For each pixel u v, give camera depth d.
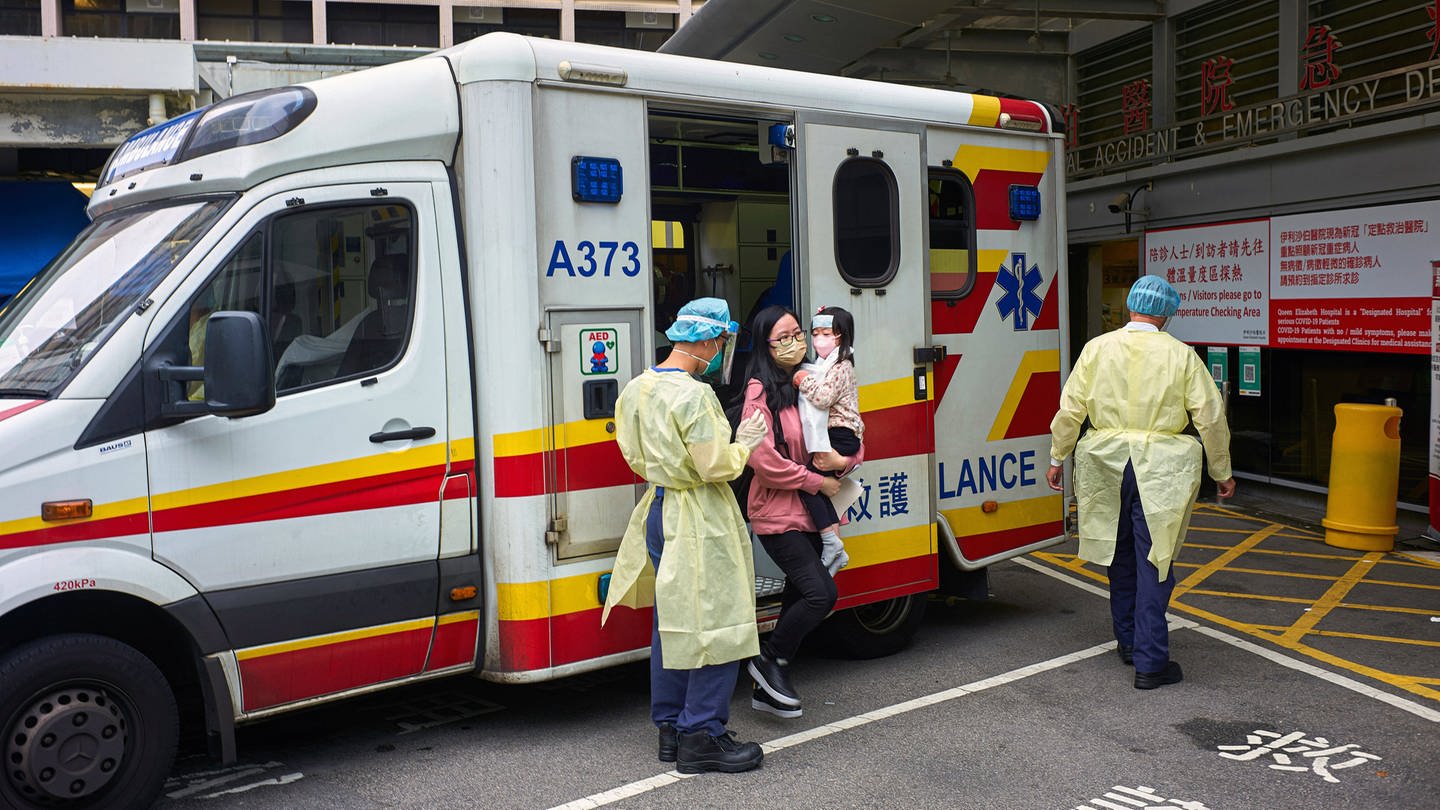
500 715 5.45
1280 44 11.09
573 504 4.92
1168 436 5.72
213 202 4.43
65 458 3.93
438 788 4.55
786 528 5.03
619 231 5.07
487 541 4.87
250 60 13.28
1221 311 11.48
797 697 5.20
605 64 4.98
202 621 4.20
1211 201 11.44
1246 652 6.33
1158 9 12.48
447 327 4.79
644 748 4.98
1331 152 10.02
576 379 4.93
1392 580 7.95
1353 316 9.98
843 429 5.12
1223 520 10.23
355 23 28.09
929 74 14.24
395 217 4.70
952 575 6.69
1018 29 14.23
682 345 4.64
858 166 5.85
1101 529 5.88
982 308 6.52
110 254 4.50
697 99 5.27
